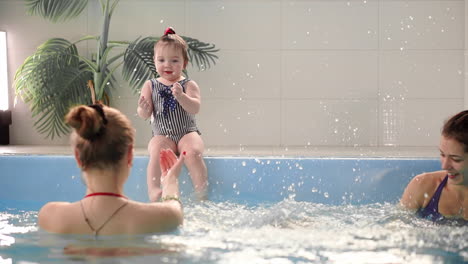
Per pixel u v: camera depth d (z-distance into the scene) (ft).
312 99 15.23
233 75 15.23
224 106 15.26
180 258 4.48
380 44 15.10
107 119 4.97
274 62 15.20
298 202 8.10
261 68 15.21
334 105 15.21
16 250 4.76
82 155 4.95
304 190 9.38
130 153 5.13
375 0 15.01
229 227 5.72
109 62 13.84
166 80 9.84
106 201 5.17
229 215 6.59
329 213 6.89
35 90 13.60
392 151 12.53
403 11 15.01
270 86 15.25
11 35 15.14
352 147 14.55
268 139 15.29
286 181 9.43
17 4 15.12
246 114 15.26
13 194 9.49
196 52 13.83
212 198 8.66
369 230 5.62
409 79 15.10
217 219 6.24
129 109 15.19
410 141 15.17
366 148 14.03
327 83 15.20
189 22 15.15
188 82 9.86
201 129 15.28
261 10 15.14
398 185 9.26
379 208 7.41
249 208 7.47
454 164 6.07
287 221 6.13
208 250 4.74
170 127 9.55
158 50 9.77
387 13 15.05
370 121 15.20
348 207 7.53
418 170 9.30
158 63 9.78
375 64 15.11
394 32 15.03
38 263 4.36
